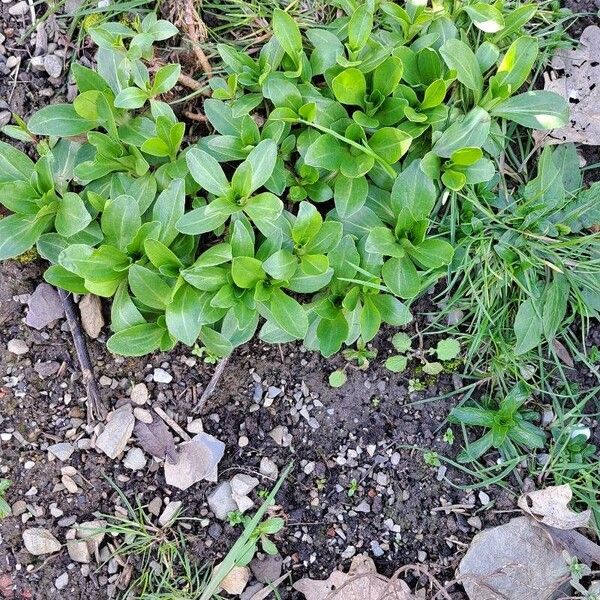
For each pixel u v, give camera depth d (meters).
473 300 0.52
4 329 0.52
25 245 0.47
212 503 0.52
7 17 0.53
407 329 0.53
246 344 0.52
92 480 0.52
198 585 0.51
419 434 0.53
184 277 0.45
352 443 0.53
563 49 0.54
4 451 0.51
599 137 0.53
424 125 0.48
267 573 0.52
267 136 0.47
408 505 0.52
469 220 0.51
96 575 0.51
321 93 0.50
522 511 0.52
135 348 0.47
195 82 0.51
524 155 0.53
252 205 0.45
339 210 0.47
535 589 0.51
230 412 0.53
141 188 0.48
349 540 0.52
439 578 0.52
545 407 0.53
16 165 0.48
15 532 0.51
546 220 0.52
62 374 0.52
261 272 0.45
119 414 0.52
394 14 0.48
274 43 0.49
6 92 0.53
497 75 0.48
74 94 0.53
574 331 0.54
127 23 0.53
